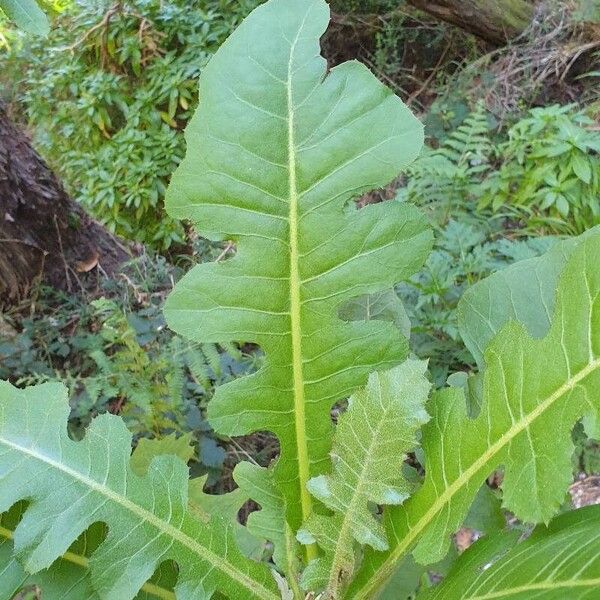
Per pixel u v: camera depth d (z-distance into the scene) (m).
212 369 1.40
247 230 0.43
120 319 1.42
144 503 0.44
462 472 0.40
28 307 1.79
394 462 0.42
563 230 1.78
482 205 1.90
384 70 3.06
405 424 0.41
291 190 0.43
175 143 2.74
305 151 0.42
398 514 0.44
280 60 0.41
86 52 3.14
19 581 0.46
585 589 0.30
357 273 0.43
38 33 0.62
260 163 0.42
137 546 0.44
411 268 0.43
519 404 0.37
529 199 1.89
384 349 0.45
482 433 0.39
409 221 0.43
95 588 0.43
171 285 1.93
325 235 0.43
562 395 0.35
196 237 2.31
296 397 0.46
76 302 1.81
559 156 1.80
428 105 2.87
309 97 0.41
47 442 0.45
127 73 3.08
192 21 2.96
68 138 3.17
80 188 3.03
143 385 1.33
